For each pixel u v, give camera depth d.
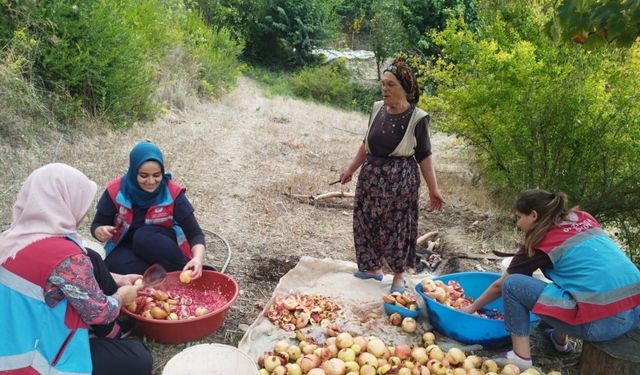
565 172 5.93
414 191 4.09
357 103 20.47
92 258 2.98
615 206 5.60
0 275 2.52
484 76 6.67
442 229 6.17
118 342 2.89
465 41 7.43
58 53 7.58
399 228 4.10
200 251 3.80
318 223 5.98
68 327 2.56
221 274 3.79
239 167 7.64
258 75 20.84
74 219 2.65
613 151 5.67
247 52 22.67
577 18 2.98
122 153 7.19
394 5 19.78
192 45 12.99
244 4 22.12
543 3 6.68
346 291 4.33
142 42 9.84
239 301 4.18
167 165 7.11
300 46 22.77
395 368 3.32
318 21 22.94
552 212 3.27
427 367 3.31
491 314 4.02
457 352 3.39
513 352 3.40
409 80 3.85
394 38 19.77
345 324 3.83
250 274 4.64
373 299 4.23
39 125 6.91
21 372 2.47
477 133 7.07
